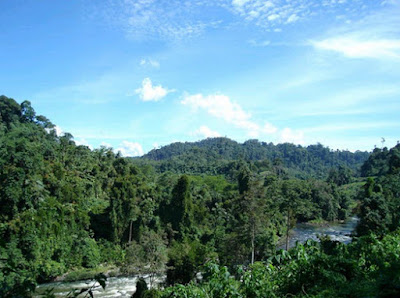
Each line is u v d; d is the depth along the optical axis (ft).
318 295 25.95
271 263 32.19
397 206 128.06
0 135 231.50
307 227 231.30
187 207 185.47
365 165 387.75
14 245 111.75
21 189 125.29
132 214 166.91
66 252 133.90
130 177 194.18
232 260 119.03
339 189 307.17
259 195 137.28
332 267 30.07
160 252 129.59
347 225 248.52
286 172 444.14
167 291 34.37
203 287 30.58
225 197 233.55
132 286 114.11
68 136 304.30
